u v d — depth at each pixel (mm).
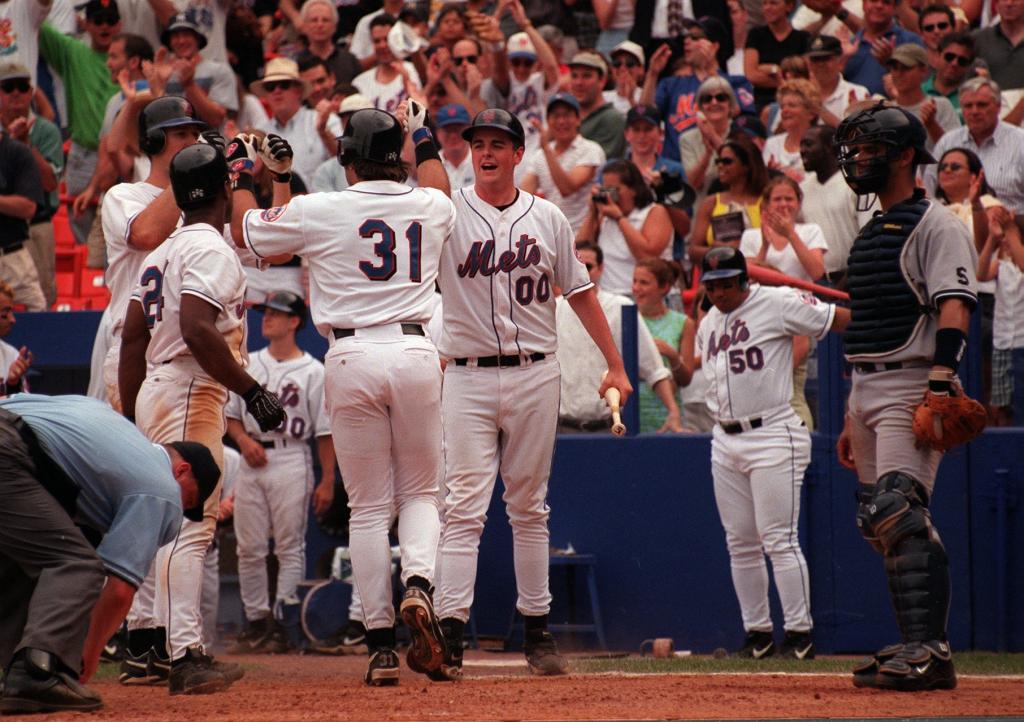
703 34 41312
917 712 14719
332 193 18469
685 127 40906
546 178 37812
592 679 19859
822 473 29469
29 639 14875
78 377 33969
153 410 18078
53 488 15602
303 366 30844
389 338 18094
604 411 30797
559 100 37438
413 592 17594
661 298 32594
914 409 17750
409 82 41469
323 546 32031
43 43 41906
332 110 39219
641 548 30172
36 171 34875
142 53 39281
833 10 42500
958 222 17625
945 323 17234
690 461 30094
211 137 19594
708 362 27375
